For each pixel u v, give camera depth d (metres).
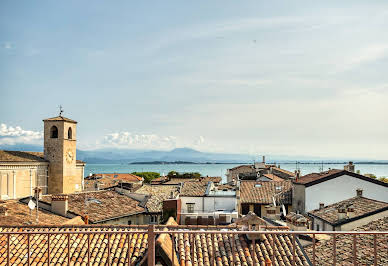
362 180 47.50
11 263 18.62
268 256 18.66
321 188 47.84
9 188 59.84
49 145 70.31
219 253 18.69
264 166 108.50
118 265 18.20
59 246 20.23
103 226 22.39
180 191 48.50
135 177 111.25
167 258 16.03
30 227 22.67
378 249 18.88
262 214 53.38
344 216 31.17
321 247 21.59
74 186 73.31
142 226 21.92
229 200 45.84
